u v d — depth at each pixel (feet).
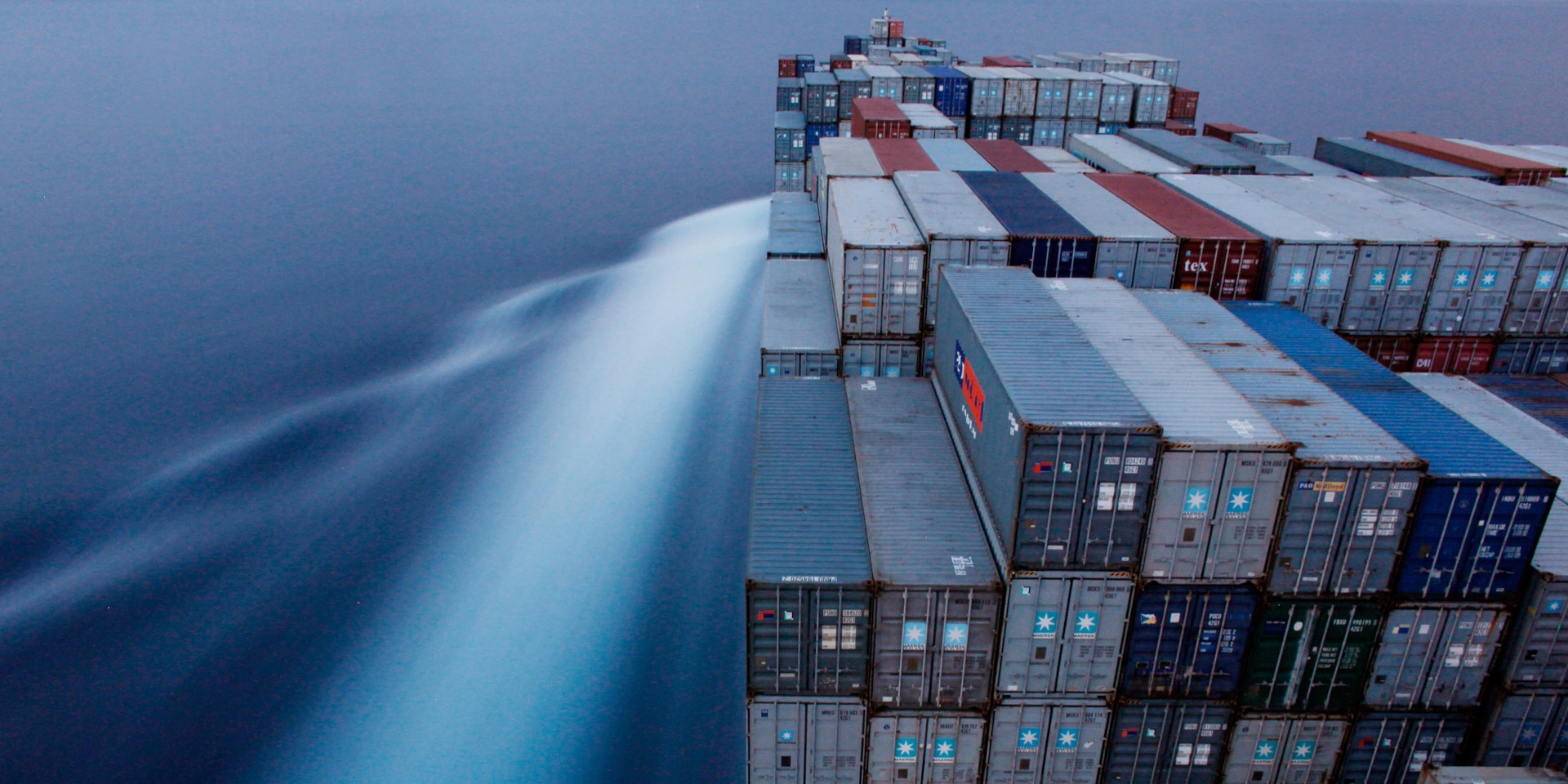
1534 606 50.57
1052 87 199.41
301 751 93.56
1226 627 53.01
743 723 95.71
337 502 144.05
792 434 72.02
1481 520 49.57
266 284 252.62
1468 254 79.61
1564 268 79.41
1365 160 138.51
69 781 90.22
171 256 274.98
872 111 171.32
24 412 177.27
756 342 209.15
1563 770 55.26
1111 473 48.88
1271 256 81.10
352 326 223.30
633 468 153.17
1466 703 54.75
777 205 166.20
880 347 86.84
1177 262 82.99
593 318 225.76
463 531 135.54
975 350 61.98
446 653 107.65
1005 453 52.65
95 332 217.56
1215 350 66.03
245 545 132.77
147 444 164.76
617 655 107.76
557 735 95.30
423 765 90.94
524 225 311.06
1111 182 109.60
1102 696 55.47
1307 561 50.98
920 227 88.38
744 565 125.39
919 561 54.29
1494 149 136.46
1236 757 57.36
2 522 139.03
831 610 52.65
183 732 96.37
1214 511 49.93
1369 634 52.85
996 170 123.44
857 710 55.93
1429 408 60.13
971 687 55.16
